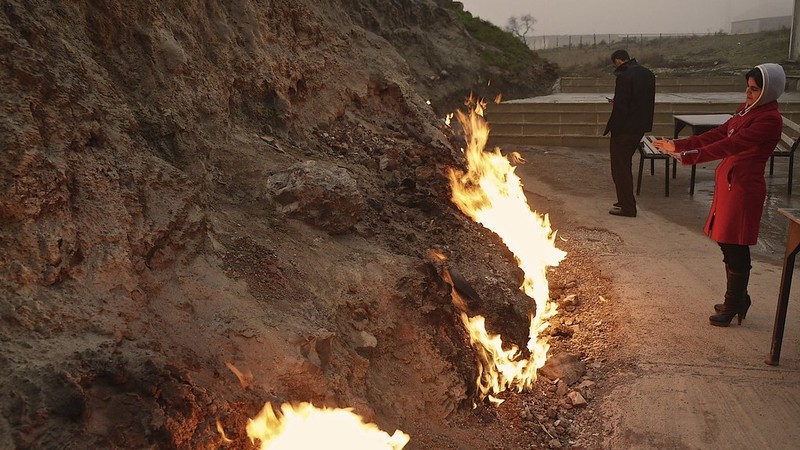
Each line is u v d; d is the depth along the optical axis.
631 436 3.74
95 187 2.76
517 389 4.20
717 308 5.12
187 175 3.46
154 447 2.08
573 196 9.37
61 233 2.49
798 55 21.52
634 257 6.67
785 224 8.05
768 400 4.03
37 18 3.06
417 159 6.21
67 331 2.29
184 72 4.13
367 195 4.95
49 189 2.50
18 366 2.05
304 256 3.63
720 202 4.86
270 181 4.07
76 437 1.97
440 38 15.77
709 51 32.19
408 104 7.24
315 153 5.21
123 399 2.13
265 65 5.28
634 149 8.13
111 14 3.77
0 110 2.53
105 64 3.68
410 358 3.60
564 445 3.76
